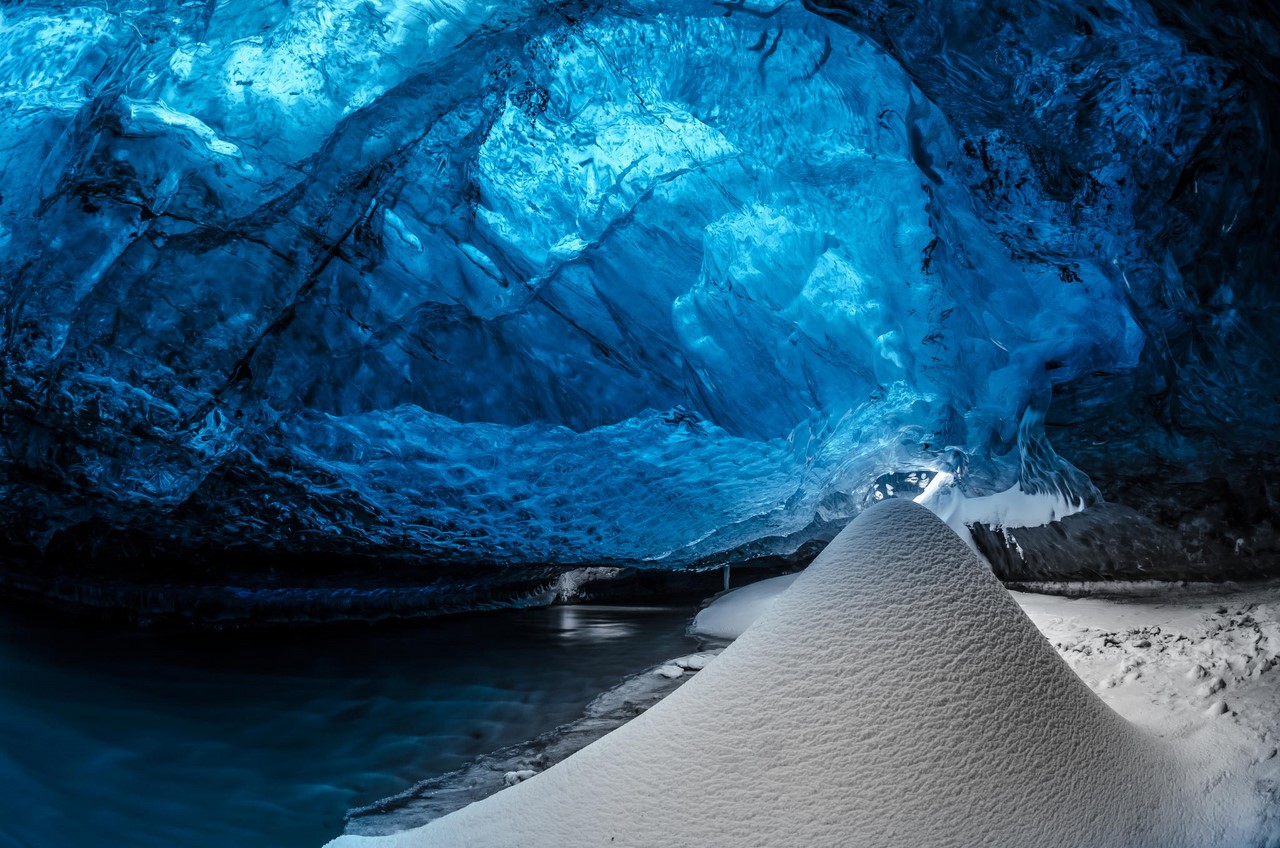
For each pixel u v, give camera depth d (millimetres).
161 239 4492
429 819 2438
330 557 5883
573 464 5383
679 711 2111
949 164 4750
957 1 4078
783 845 1788
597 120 4875
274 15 4879
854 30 4301
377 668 4430
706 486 5574
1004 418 5406
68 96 4797
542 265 5062
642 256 5145
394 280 4871
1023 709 1991
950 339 5121
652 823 1898
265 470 4996
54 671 3895
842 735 1923
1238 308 4562
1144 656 3131
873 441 5477
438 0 4793
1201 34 3969
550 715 3574
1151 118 4223
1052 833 1786
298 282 4648
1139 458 5340
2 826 2217
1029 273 5141
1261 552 5145
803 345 5281
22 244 4664
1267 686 2566
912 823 1790
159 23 4832
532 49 4688
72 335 4402
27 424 4629
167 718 3361
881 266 5117
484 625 5895
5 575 5297
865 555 2205
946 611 2100
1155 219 4461
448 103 4684
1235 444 5043
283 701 3729
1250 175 4289
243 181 4637
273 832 2383
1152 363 5090
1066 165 4438
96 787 2598
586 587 7582
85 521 5168
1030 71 4195
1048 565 5754
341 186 4574
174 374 4500
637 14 4672
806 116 4902
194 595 5414
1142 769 2008
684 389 5348
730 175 5051
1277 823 1796
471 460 5246
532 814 2057
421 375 5062
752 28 4684
